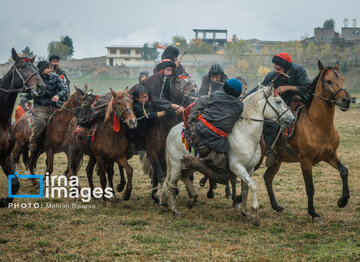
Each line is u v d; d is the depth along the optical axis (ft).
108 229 24.67
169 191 28.12
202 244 22.16
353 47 280.92
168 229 25.02
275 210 28.78
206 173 25.48
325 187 35.24
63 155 53.16
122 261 20.11
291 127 26.20
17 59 27.55
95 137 29.09
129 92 30.78
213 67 31.96
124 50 339.98
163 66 30.04
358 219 26.45
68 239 22.86
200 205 30.48
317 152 25.45
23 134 36.91
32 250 21.43
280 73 27.43
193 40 312.71
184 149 26.73
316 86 25.43
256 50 326.03
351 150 56.18
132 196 32.71
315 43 298.15
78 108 29.60
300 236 23.44
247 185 26.48
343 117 111.04
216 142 24.50
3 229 24.47
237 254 20.97
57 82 35.29
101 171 29.73
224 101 24.43
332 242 22.52
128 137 29.99
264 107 24.49
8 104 27.22
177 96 30.99
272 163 27.66
